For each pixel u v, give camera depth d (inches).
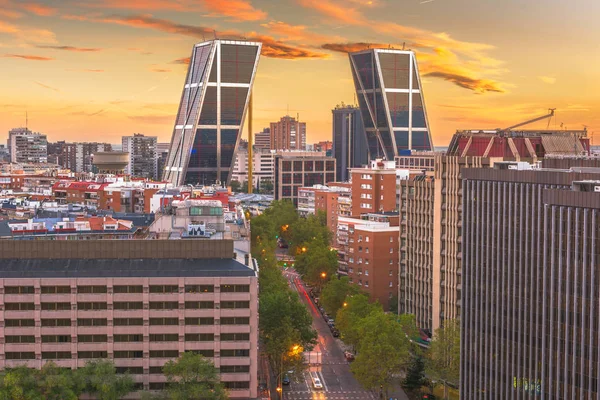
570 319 6958.7
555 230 7071.9
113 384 7795.3
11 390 7416.3
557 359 7150.6
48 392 7608.3
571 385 6993.1
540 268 7687.0
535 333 7691.9
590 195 6658.5
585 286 6766.7
